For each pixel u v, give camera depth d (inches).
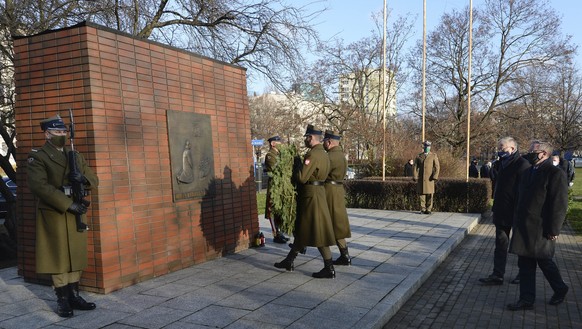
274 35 430.6
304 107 1199.6
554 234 185.5
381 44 1170.6
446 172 716.0
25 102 211.5
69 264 169.6
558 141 1228.5
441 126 1127.6
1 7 292.4
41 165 166.9
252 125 1615.4
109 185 199.6
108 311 174.6
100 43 199.9
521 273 196.7
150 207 220.2
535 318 185.3
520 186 199.2
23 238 215.3
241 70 295.4
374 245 309.3
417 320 183.6
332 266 224.8
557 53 1050.1
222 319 165.5
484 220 476.4
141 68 219.6
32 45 208.4
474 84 1136.2
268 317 167.6
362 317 168.1
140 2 376.8
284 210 238.5
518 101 1130.0
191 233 246.5
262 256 272.7
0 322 163.5
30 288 205.9
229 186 279.1
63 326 159.5
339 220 246.5
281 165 242.2
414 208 524.1
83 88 196.5
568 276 251.8
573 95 1245.7
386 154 769.6
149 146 221.1
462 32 1112.8
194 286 207.9
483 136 1128.2
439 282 239.5
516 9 1059.9
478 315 189.6
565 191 185.3
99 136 196.4
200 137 253.8
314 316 168.9
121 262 204.2
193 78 253.1
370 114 1098.1
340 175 250.8
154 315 169.8
